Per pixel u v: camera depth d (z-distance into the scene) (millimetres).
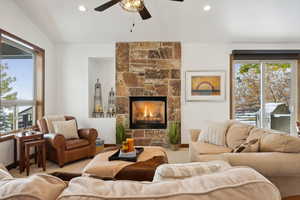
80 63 4586
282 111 4652
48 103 4305
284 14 3516
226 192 557
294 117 4617
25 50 3676
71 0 3229
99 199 535
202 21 3768
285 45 4504
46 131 3586
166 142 4523
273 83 4664
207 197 547
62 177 1247
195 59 4539
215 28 3982
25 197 532
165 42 4527
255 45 4516
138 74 4535
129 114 4570
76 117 4582
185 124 4562
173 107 4527
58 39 4367
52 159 3387
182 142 4555
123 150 2512
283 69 4648
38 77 4047
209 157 2402
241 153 1731
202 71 4527
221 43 4523
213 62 4539
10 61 3326
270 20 3693
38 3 3273
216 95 4531
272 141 1840
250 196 557
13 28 3188
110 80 5102
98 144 4168
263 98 4664
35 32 3809
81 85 4582
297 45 4496
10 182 594
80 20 3732
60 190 613
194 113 4559
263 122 4660
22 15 3412
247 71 4691
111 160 2318
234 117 4621
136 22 3816
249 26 3902
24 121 3723
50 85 4391
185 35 4254
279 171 1617
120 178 2014
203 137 3191
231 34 4176
